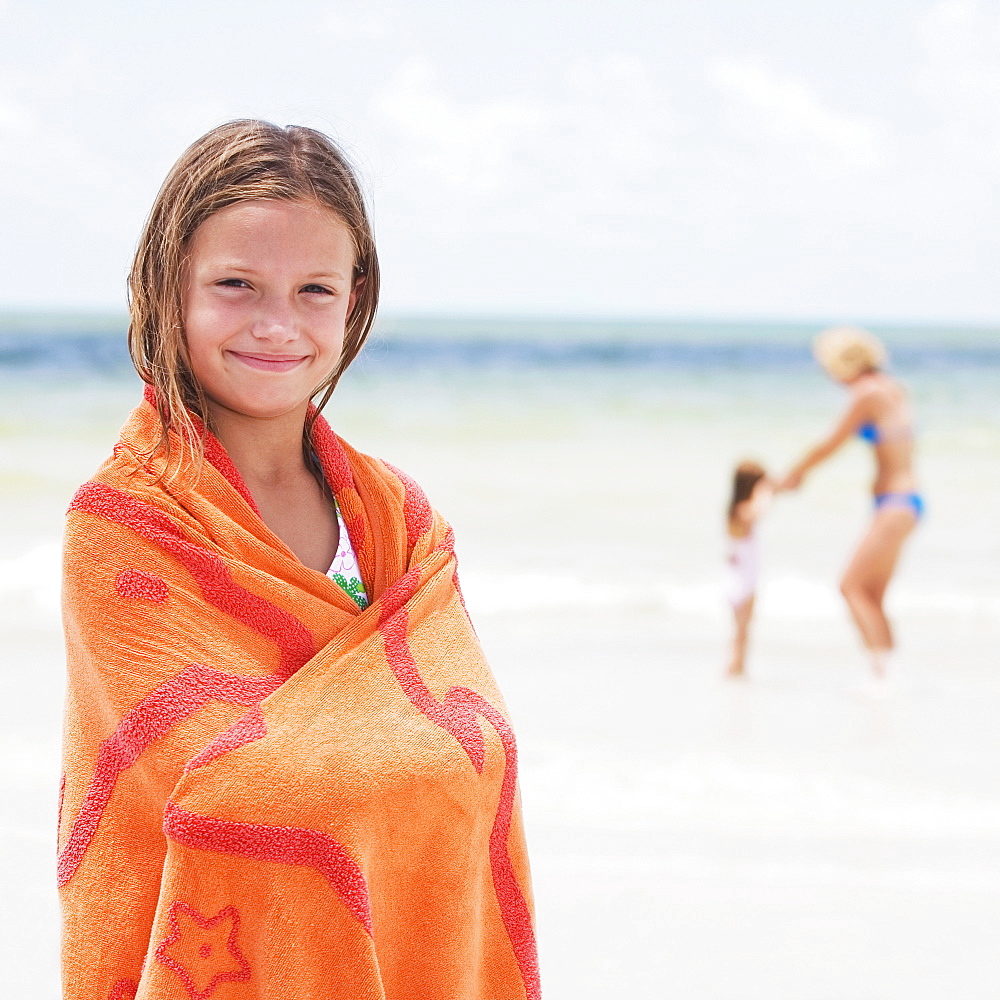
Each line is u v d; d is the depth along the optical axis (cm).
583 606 860
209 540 145
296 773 138
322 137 156
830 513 1340
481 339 3519
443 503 1350
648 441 1920
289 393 151
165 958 137
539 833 411
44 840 391
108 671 140
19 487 1322
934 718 581
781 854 398
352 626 150
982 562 1057
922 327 5775
